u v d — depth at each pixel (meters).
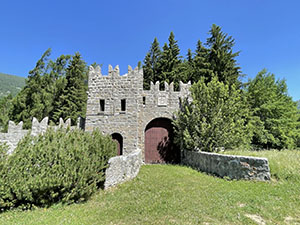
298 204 5.60
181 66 31.45
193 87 14.95
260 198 6.11
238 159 8.72
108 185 7.91
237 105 13.77
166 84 17.58
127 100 16.45
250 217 4.94
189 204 5.80
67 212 5.49
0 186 5.32
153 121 17.28
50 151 6.11
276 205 5.57
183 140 14.54
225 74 23.31
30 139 6.48
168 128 17.17
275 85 25.38
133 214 5.22
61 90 29.94
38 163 5.87
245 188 7.21
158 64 31.69
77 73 31.36
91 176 6.96
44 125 17.88
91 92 16.89
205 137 12.88
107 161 8.80
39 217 5.12
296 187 6.80
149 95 17.33
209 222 4.68
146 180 9.18
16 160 5.73
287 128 23.88
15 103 27.44
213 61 24.94
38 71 28.47
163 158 16.66
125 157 9.37
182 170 11.69
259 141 23.53
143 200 6.32
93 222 4.80
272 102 24.50
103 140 9.39
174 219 4.87
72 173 6.18
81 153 6.71
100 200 6.53
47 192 5.94
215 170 10.09
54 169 5.88
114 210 5.55
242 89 23.81
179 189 7.50
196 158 12.62
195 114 13.90
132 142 15.70
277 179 7.76
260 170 8.01
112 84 16.88
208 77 24.42
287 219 4.81
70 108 28.59
